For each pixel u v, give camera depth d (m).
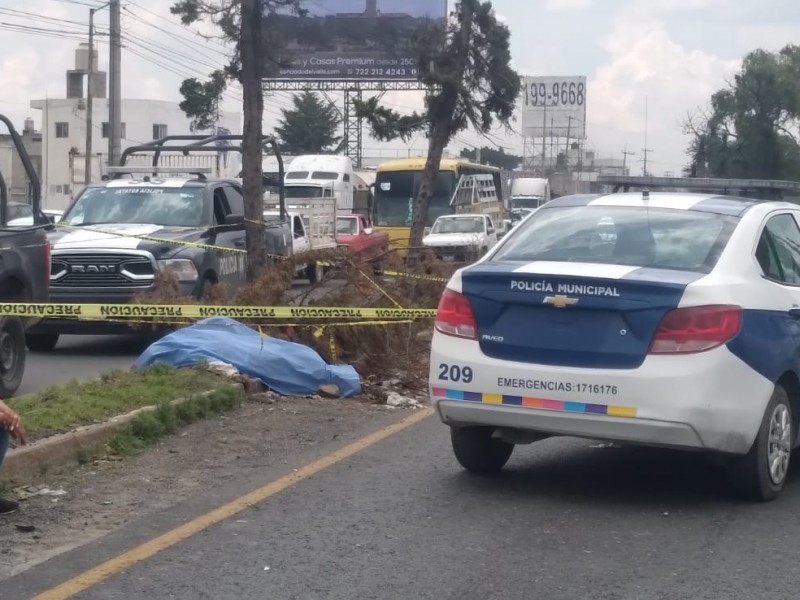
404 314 11.92
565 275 6.61
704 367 6.36
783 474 7.11
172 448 8.26
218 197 15.86
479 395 6.84
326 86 49.44
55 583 5.52
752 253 7.07
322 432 8.93
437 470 7.81
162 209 15.26
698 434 6.41
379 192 38.19
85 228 14.58
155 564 5.81
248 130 16.50
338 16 48.50
